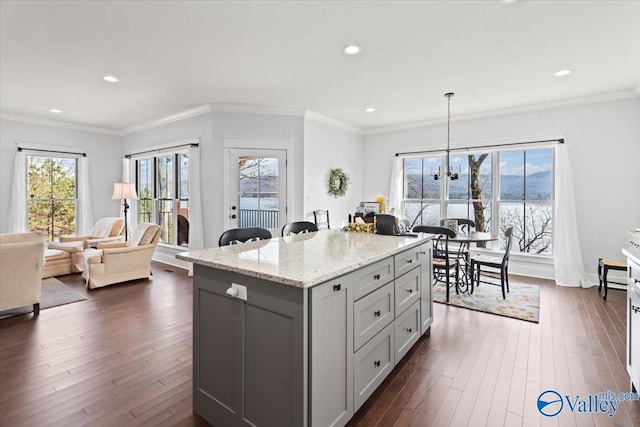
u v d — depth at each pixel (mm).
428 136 5738
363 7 2301
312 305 1375
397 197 6027
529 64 3283
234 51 2996
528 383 2074
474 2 2238
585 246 4438
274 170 5035
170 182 5711
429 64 3285
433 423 1713
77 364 2279
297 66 3346
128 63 3260
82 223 6000
